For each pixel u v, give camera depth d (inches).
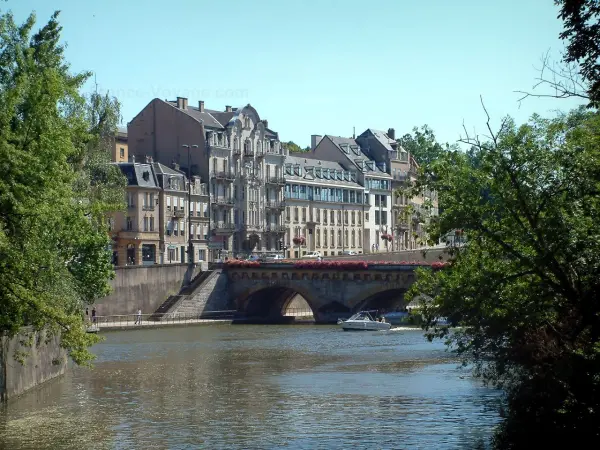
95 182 2962.6
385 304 5506.9
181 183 6151.6
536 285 1503.4
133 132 6545.3
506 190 1459.2
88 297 2623.0
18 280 1849.2
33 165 1770.4
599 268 1381.6
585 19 1206.3
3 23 1952.5
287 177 7106.3
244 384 2442.2
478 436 1678.2
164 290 5260.8
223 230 6486.2
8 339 2075.5
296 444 1641.2
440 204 1521.9
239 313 5556.1
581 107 1443.2
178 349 3531.0
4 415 1941.4
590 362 1427.2
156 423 1849.2
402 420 1850.4
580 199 1409.9
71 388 2356.1
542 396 1571.1
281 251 7022.6
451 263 1574.8
